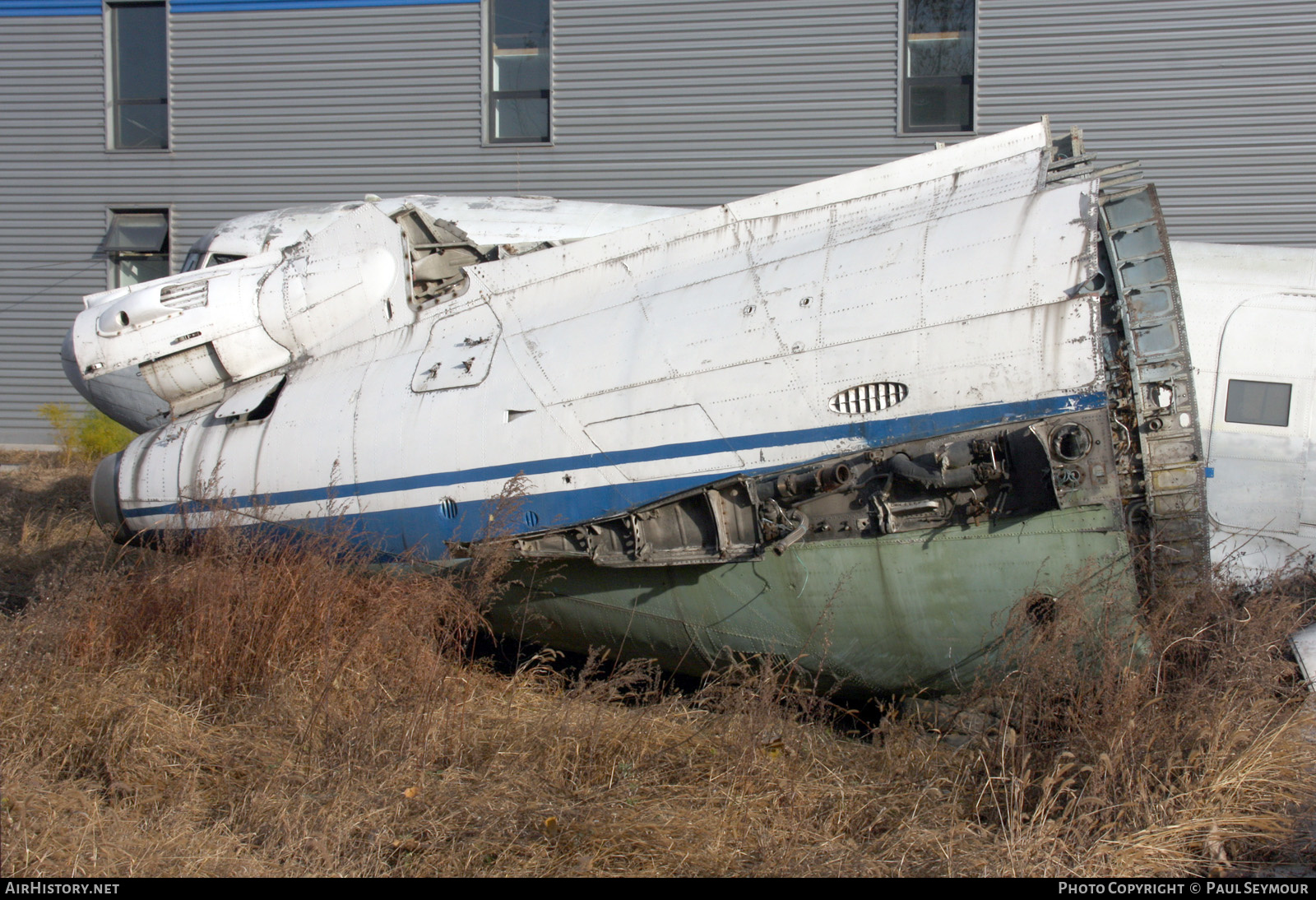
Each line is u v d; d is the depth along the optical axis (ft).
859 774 12.46
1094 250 12.57
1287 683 12.99
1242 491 16.55
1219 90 39.22
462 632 15.84
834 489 13.16
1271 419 16.48
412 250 19.04
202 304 19.38
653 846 10.35
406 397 17.13
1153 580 12.70
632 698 16.40
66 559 23.59
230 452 18.53
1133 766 10.92
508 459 15.64
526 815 10.92
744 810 11.32
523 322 17.30
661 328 15.48
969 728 13.51
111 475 19.93
